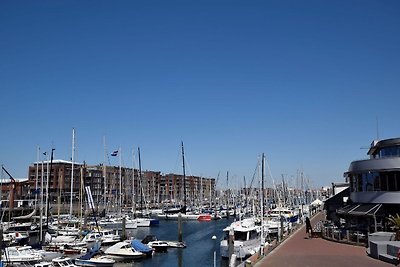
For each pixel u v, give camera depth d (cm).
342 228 4950
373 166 4775
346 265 3161
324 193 17338
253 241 5284
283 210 10981
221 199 18025
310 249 4081
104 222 10212
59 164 16512
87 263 5191
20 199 13425
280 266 3188
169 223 12506
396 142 4906
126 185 15638
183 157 13850
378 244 3475
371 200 4753
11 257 5041
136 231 10106
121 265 5522
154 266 5428
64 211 13500
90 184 17150
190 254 6350
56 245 6319
